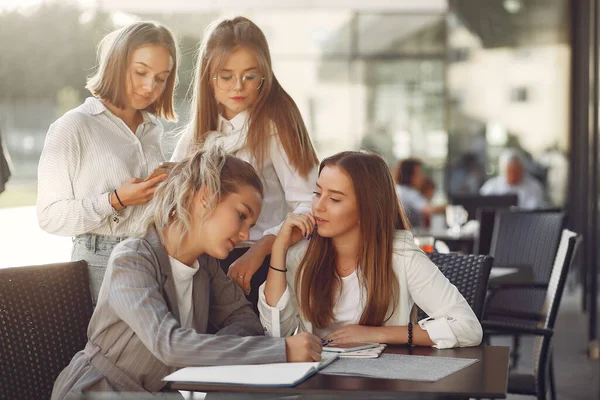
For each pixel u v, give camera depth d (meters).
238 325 2.13
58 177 2.61
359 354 1.91
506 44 9.72
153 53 2.66
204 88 2.78
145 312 1.77
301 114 2.84
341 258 2.23
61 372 1.95
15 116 10.52
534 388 3.05
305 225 2.16
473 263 2.69
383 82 10.54
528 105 9.66
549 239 4.90
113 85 2.69
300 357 1.78
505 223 5.16
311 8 10.48
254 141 2.72
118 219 2.62
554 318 3.11
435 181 10.38
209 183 1.84
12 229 7.66
